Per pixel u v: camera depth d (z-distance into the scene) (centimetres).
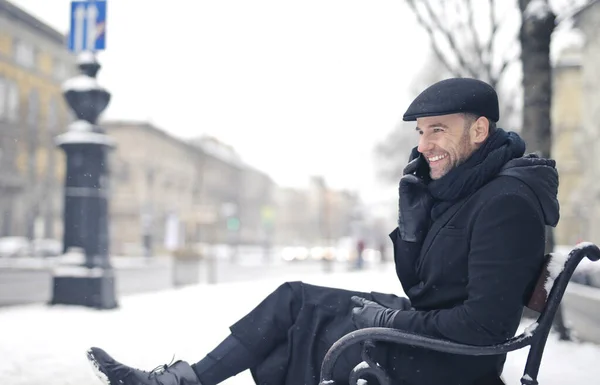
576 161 4597
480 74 884
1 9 4559
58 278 895
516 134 222
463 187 208
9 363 455
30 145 4847
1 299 1341
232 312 809
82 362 462
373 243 7531
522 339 198
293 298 240
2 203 4612
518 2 688
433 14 877
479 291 194
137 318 741
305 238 11331
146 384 228
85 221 905
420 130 219
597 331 753
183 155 7000
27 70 4862
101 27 961
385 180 3566
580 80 4644
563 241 4541
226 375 237
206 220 2775
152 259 4731
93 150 909
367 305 221
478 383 215
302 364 232
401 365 216
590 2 652
